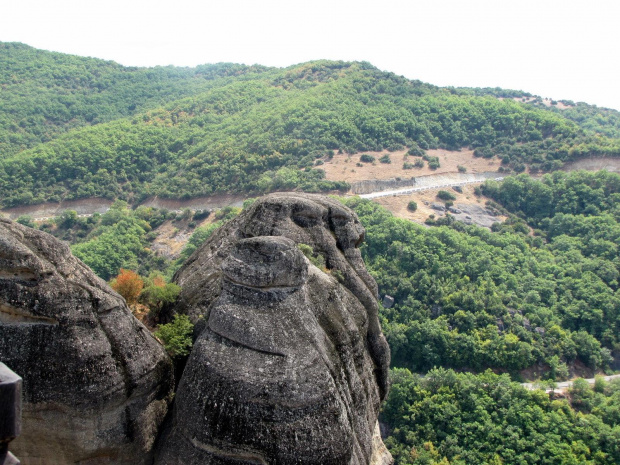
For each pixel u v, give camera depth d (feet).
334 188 420.36
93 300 51.39
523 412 204.74
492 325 264.31
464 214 399.44
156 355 55.83
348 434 52.49
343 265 77.71
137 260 338.54
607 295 284.82
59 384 48.57
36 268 48.70
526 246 342.03
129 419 52.75
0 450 23.71
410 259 304.71
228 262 56.29
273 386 50.39
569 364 260.62
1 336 47.73
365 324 72.69
